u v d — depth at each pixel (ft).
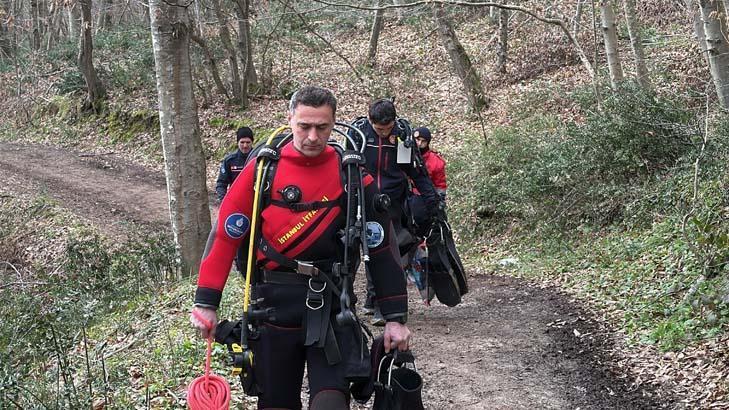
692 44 58.54
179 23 35.27
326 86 80.53
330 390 10.89
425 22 87.81
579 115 54.54
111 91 92.43
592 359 21.39
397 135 22.38
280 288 11.20
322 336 10.92
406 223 23.06
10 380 15.81
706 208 30.68
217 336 11.53
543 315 26.50
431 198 22.97
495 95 68.33
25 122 98.37
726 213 29.99
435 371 20.76
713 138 35.35
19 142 92.53
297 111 11.03
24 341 19.61
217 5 75.51
